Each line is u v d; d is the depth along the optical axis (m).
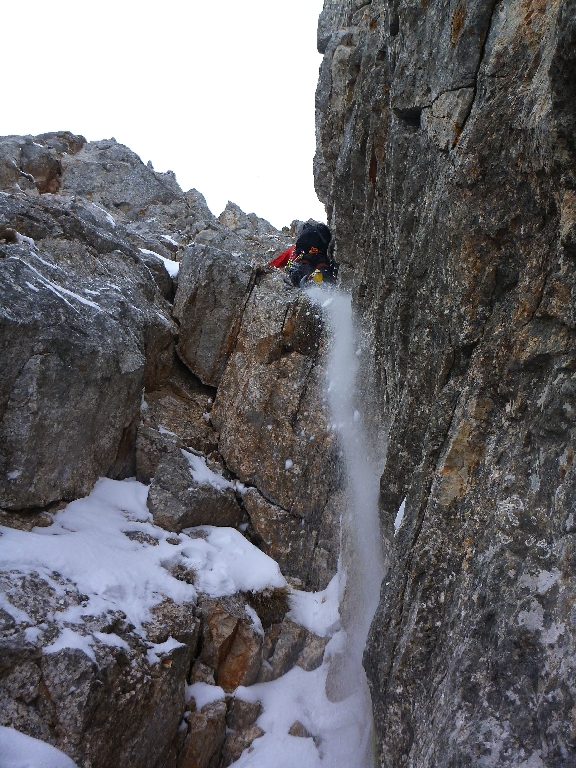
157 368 5.27
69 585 3.17
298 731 3.56
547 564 1.98
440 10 2.79
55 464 3.66
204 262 5.44
